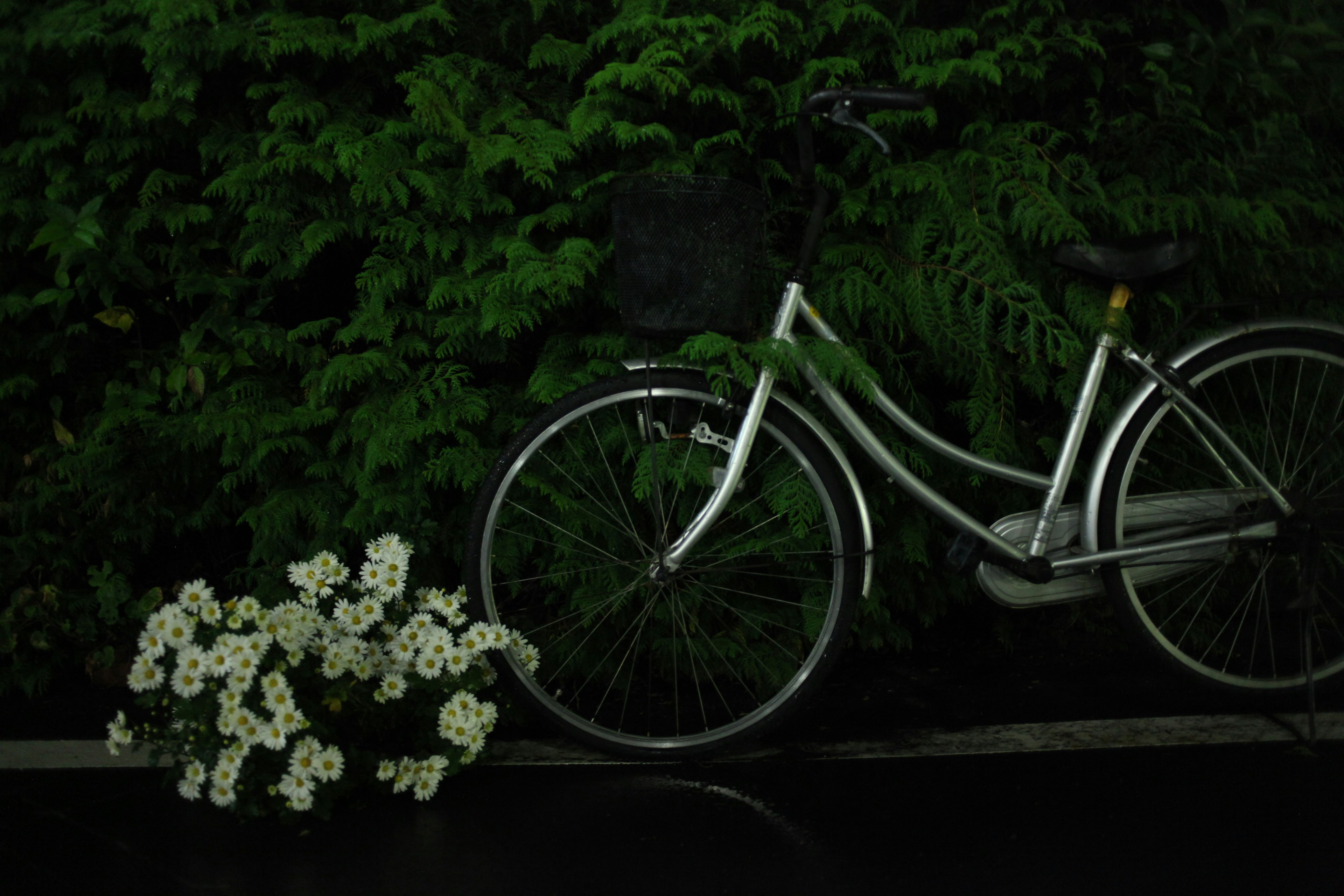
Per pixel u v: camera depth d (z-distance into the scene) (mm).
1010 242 2750
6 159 2631
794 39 2645
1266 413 2742
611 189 2197
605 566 2617
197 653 2061
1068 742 2488
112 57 2627
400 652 2281
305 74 2723
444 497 2838
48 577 2904
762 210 2234
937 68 2607
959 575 2508
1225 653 3010
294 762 2051
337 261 2949
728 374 2350
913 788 2273
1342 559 2801
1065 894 1868
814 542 2777
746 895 1876
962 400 2801
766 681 2828
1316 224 2992
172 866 1971
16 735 2535
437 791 2285
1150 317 2832
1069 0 2820
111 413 2697
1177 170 2777
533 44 2732
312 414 2664
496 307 2557
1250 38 2662
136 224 2639
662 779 2338
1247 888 1879
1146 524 2570
